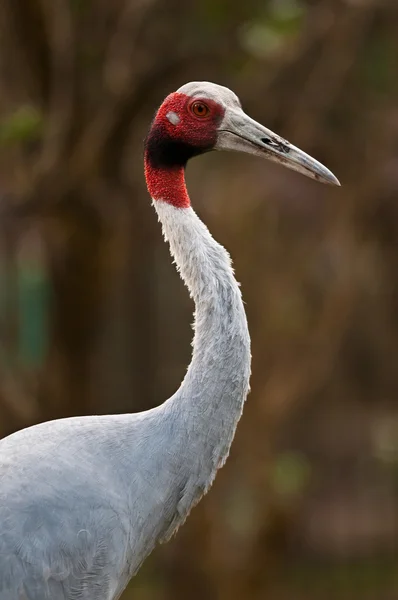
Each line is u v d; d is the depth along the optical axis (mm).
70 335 14523
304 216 14797
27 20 12602
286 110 13312
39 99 12828
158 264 20812
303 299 14719
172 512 6480
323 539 19938
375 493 21156
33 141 12656
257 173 14883
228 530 14703
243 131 6738
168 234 6688
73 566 6082
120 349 18656
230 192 14758
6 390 13883
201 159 15031
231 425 6438
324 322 14266
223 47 13203
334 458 21281
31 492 6047
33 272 19922
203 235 6605
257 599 14805
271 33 12883
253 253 14680
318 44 12984
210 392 6359
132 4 12859
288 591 18438
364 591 18656
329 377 16688
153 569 17172
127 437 6402
